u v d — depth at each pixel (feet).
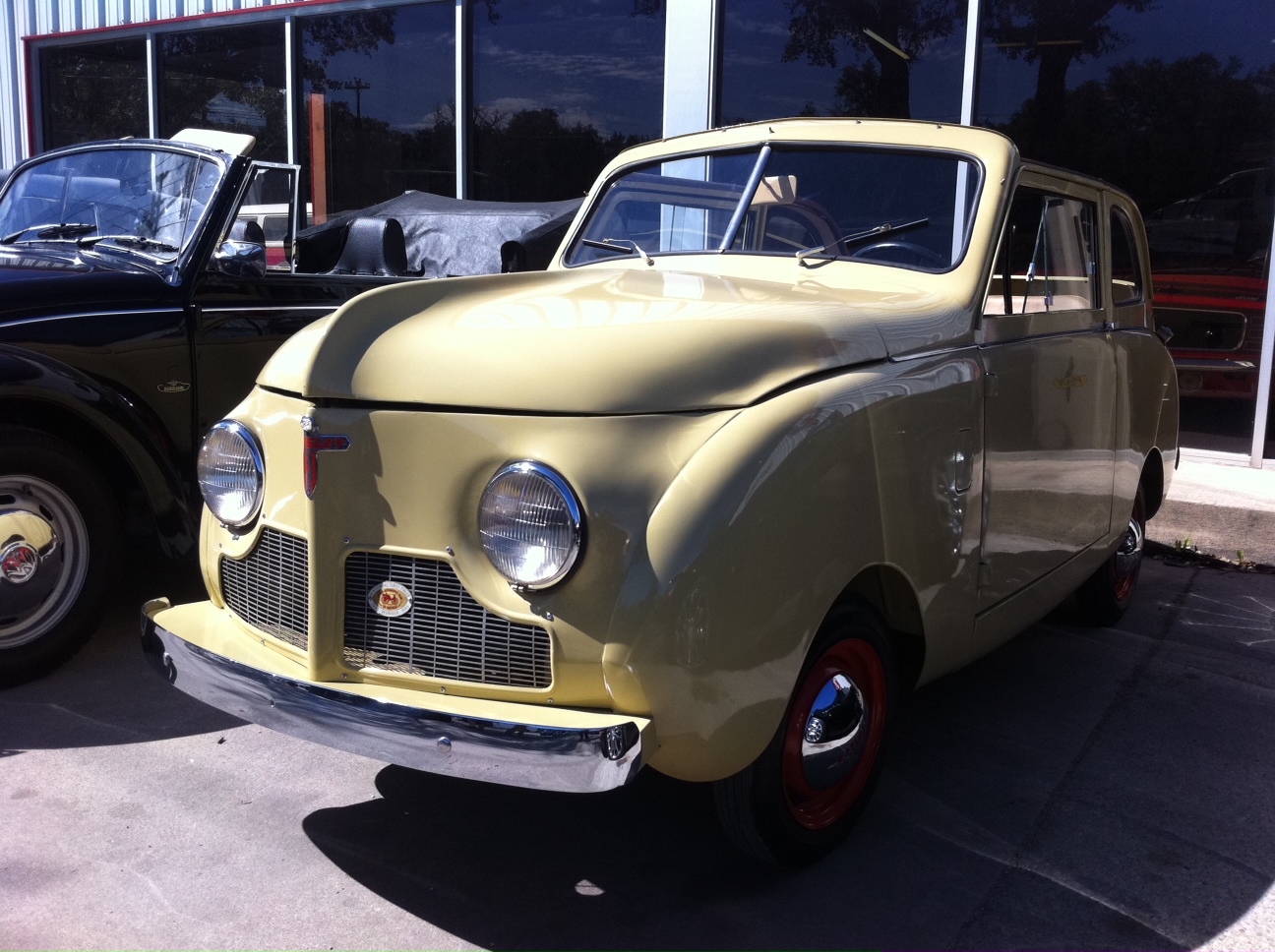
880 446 8.09
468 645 7.30
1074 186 11.85
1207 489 19.27
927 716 11.69
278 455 7.97
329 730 7.41
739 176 11.36
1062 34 21.66
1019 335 10.50
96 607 12.09
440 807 9.47
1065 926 7.90
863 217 10.61
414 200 19.62
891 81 23.13
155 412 13.09
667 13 24.41
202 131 14.70
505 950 7.50
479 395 7.23
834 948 7.58
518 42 26.99
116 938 7.49
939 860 8.79
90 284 12.54
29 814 9.08
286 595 8.05
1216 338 21.24
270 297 14.25
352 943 7.53
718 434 7.16
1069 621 15.07
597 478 6.89
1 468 11.10
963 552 9.35
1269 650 14.03
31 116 35.55
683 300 8.59
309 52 29.76
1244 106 20.43
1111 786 10.14
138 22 32.45
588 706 7.07
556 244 15.67
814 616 7.49
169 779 9.80
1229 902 8.27
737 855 8.81
